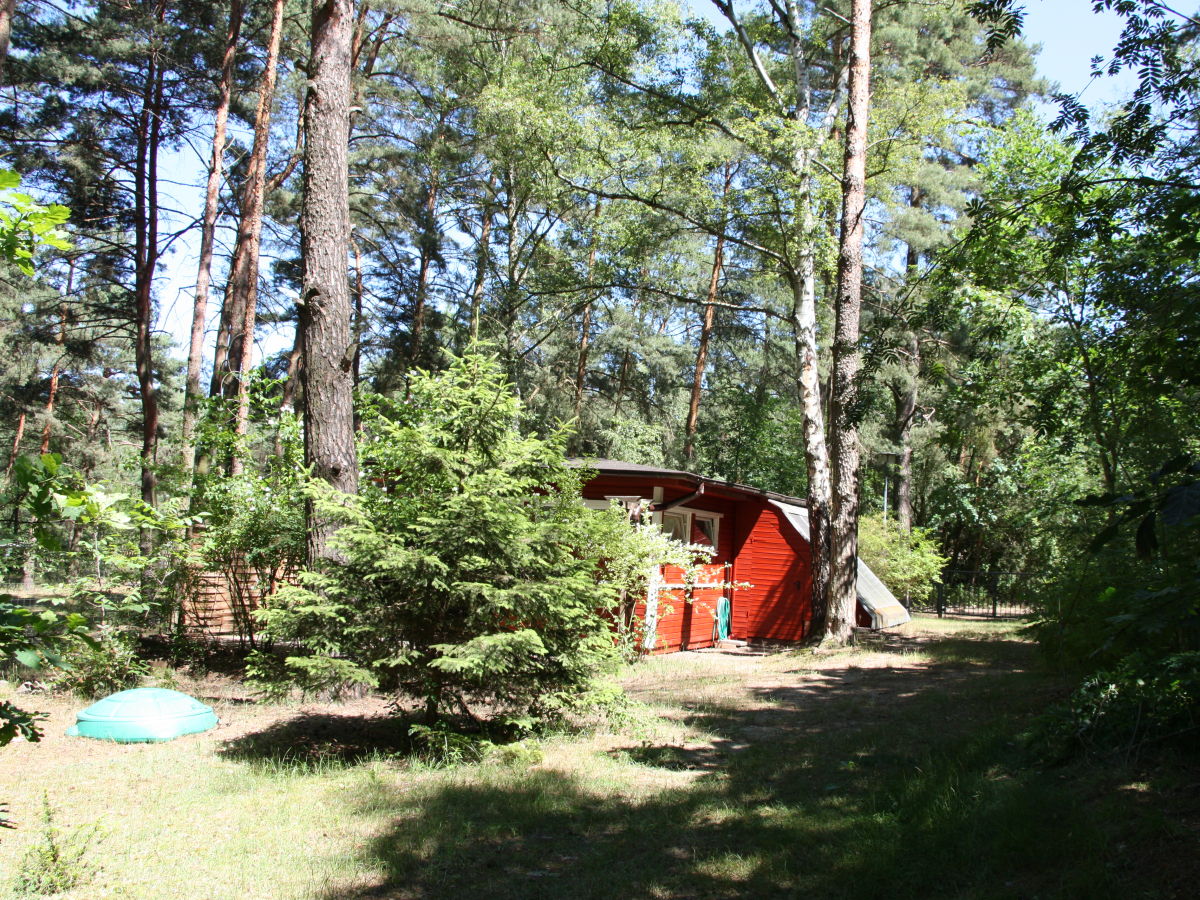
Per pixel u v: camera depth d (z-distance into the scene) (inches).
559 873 170.4
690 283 701.3
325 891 161.9
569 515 296.5
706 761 261.3
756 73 652.7
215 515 425.1
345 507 276.2
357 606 268.5
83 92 788.6
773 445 1283.2
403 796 220.2
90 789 229.3
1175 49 220.1
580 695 290.4
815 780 228.8
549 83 660.1
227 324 721.6
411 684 280.1
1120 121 222.5
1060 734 221.8
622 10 606.5
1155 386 147.9
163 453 1093.1
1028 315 366.6
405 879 167.6
